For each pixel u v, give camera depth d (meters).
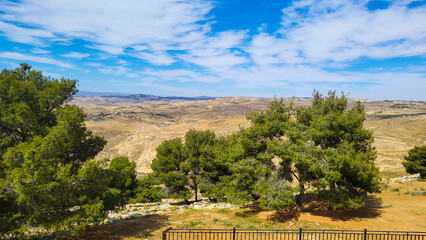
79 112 15.44
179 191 36.56
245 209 24.38
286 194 18.77
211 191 33.44
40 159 13.01
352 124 19.56
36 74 17.33
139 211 26.73
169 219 20.09
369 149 20.23
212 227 17.62
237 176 21.78
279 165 23.86
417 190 26.77
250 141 23.19
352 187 19.73
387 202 22.98
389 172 50.09
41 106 16.41
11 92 15.32
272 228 17.31
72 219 12.80
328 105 21.78
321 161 18.41
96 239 14.80
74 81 18.25
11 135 15.88
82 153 17.64
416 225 17.20
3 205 13.35
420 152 34.56
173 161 37.75
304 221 18.83
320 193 19.14
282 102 24.56
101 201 14.23
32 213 12.98
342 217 19.19
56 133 13.95
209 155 34.19
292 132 20.36
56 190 13.07
